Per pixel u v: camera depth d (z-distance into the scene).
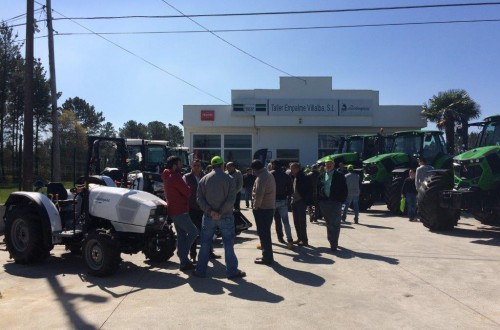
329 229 9.18
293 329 4.96
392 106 27.23
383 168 16.45
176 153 19.55
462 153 11.55
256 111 26.44
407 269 7.59
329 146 27.31
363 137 20.17
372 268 7.68
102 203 7.70
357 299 6.02
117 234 7.57
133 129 94.94
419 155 16.75
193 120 26.67
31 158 12.66
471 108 26.48
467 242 10.05
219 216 7.02
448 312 5.53
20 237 8.15
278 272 7.46
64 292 6.38
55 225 7.89
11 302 5.93
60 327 5.04
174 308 5.66
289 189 9.50
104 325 5.08
